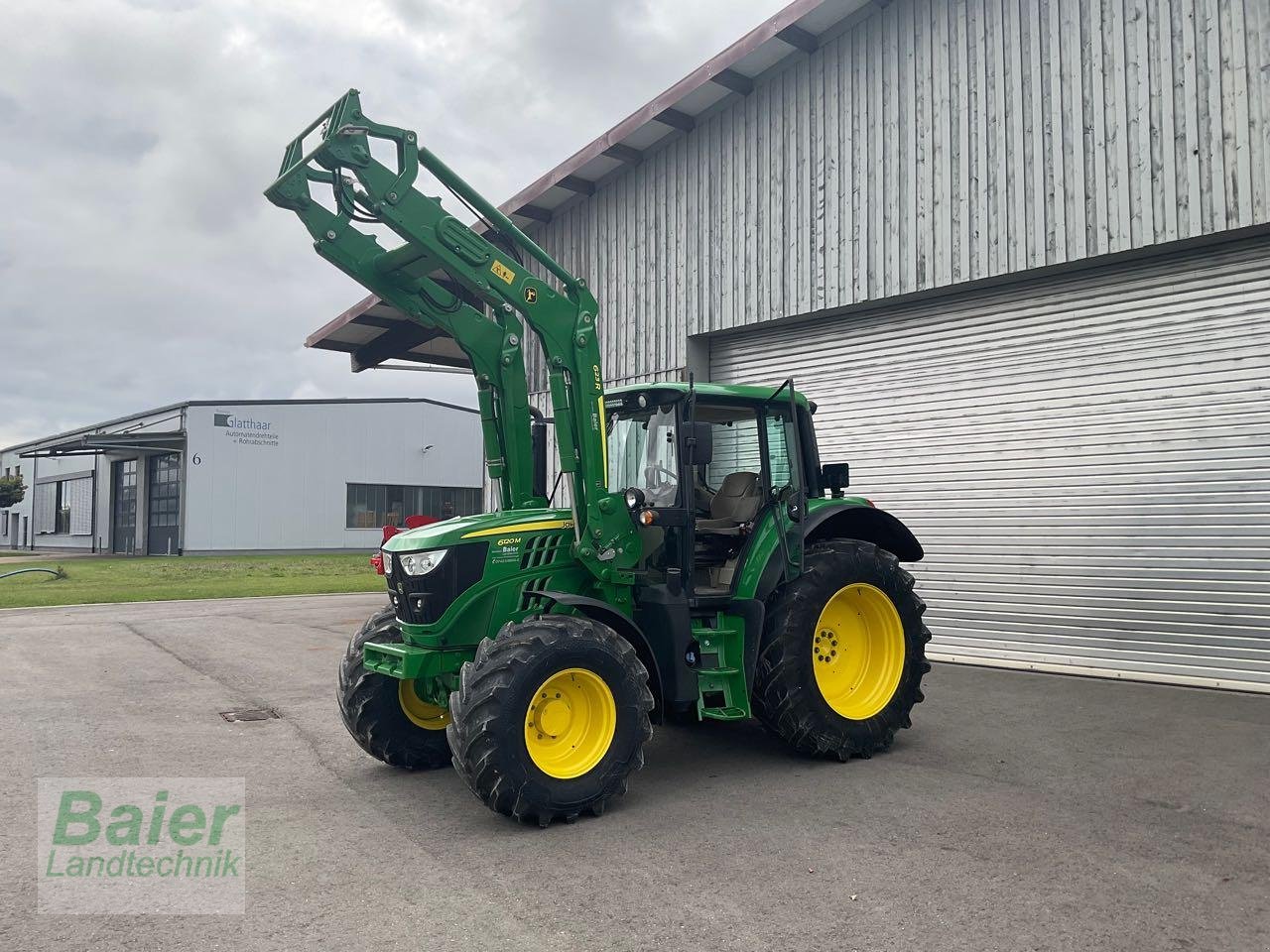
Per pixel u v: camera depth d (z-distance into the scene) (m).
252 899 3.81
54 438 46.97
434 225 5.28
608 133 11.46
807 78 10.19
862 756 5.91
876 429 9.91
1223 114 7.35
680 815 4.84
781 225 10.42
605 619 5.45
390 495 38.59
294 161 5.48
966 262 8.87
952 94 8.97
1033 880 3.89
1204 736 6.19
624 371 12.23
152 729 6.75
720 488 6.16
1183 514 7.84
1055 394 8.62
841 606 6.24
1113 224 7.93
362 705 5.62
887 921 3.53
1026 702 7.34
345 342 14.86
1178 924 3.48
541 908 3.70
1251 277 7.52
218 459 34.25
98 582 20.72
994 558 9.01
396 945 3.39
